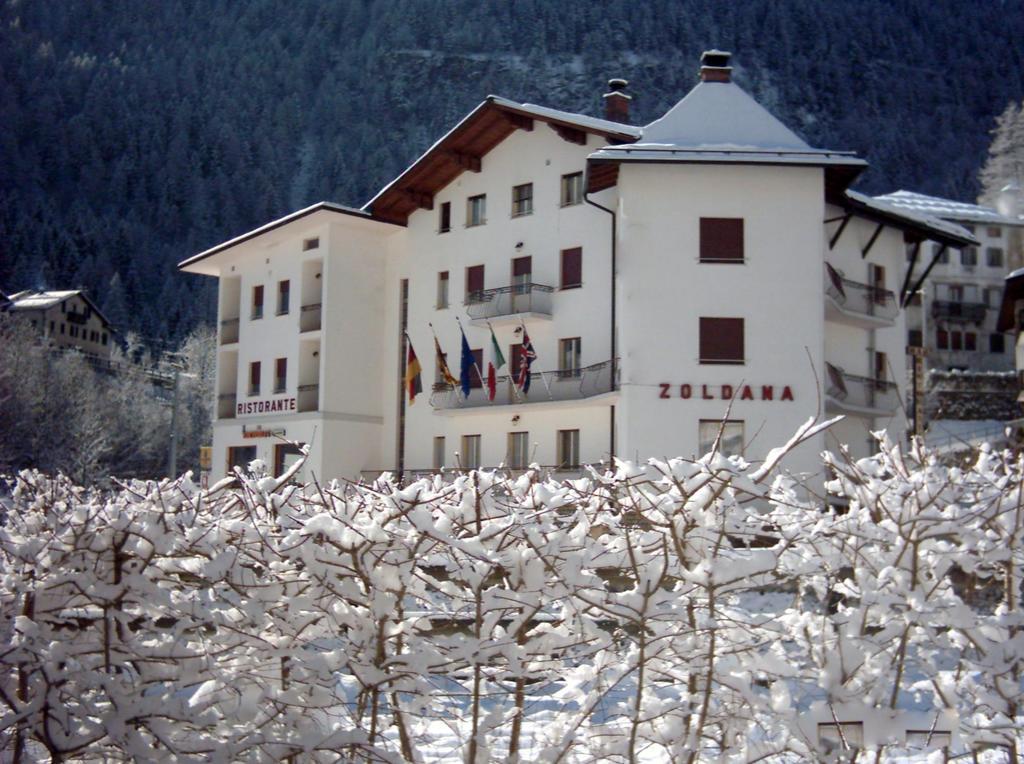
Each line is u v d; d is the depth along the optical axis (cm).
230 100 18100
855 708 643
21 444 6234
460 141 3912
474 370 3894
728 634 658
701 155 3203
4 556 720
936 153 16188
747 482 637
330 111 19838
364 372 4316
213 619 663
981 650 655
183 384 9662
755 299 3200
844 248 3622
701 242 3231
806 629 667
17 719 653
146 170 15550
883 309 3631
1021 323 4841
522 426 3688
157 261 13988
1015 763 657
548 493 653
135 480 763
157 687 727
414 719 688
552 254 3719
